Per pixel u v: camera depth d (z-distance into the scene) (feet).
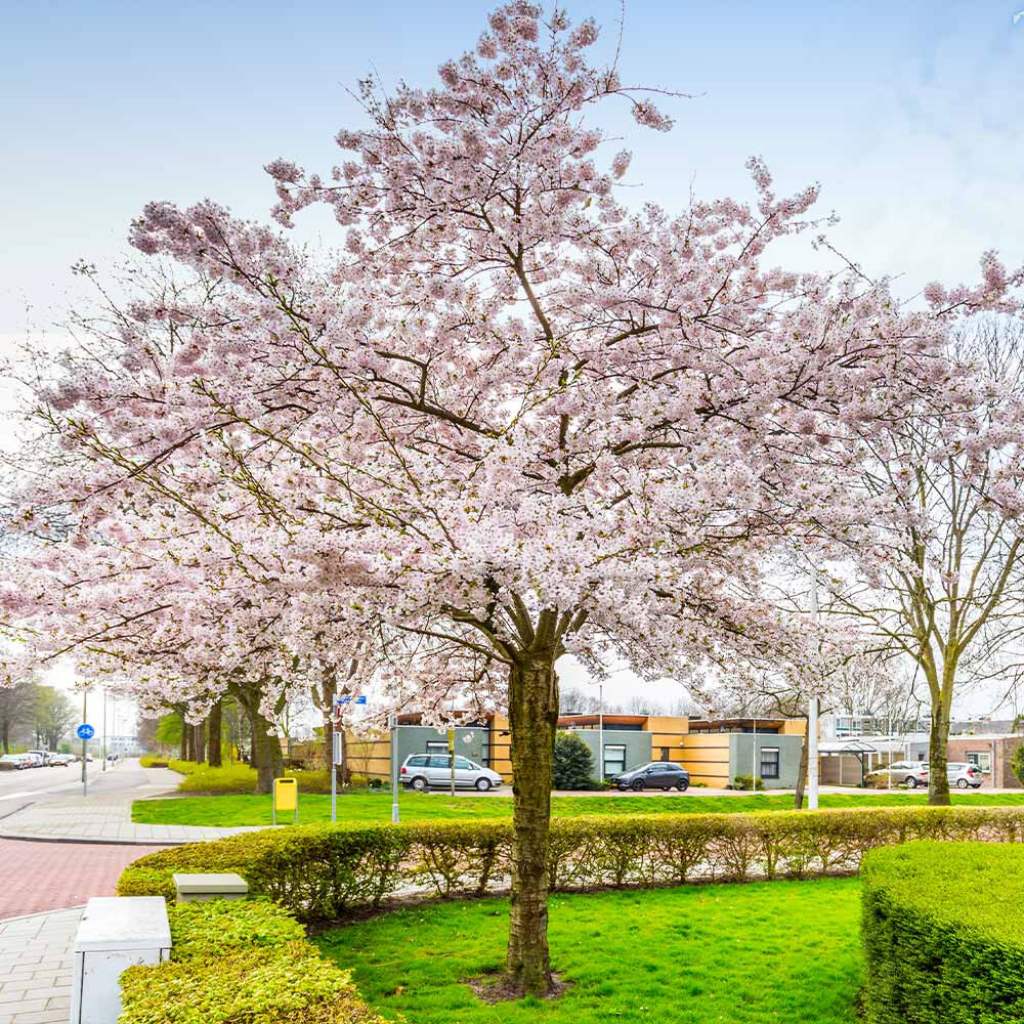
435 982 22.67
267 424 22.12
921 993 15.37
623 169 23.41
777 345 20.94
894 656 59.47
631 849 37.86
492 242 24.17
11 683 20.99
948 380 20.54
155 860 26.27
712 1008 20.63
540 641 23.18
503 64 21.02
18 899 37.47
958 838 44.29
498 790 108.47
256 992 12.35
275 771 85.66
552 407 22.88
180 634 22.61
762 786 128.57
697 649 23.63
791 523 23.35
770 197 22.43
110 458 19.36
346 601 18.94
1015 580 53.06
